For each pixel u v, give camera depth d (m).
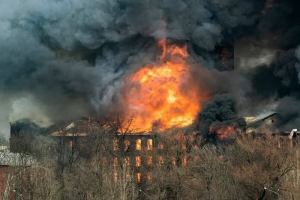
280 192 92.69
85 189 89.56
